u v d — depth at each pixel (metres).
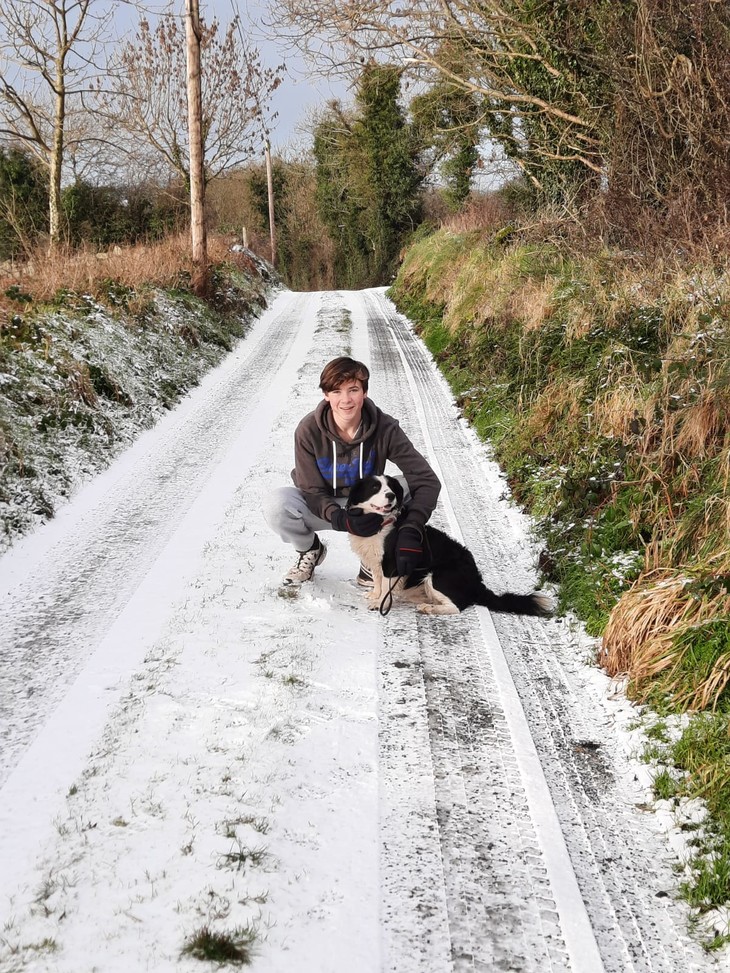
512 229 13.16
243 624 4.30
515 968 2.30
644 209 8.80
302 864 2.63
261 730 3.33
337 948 2.33
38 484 6.33
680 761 3.15
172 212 33.75
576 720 3.54
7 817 2.88
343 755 3.21
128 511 6.22
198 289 14.28
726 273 6.45
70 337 8.93
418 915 2.47
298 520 4.40
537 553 5.25
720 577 3.67
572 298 8.22
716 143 7.88
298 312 17.62
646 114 9.10
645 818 2.95
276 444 7.74
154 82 24.55
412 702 3.61
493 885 2.60
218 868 2.58
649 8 8.80
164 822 2.79
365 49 13.01
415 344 13.05
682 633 3.59
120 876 2.55
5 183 28.31
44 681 3.83
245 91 25.22
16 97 19.92
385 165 28.81
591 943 2.39
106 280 11.59
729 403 4.75
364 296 20.48
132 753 3.19
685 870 2.68
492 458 7.17
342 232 33.88
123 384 8.94
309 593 4.62
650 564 4.28
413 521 4.14
